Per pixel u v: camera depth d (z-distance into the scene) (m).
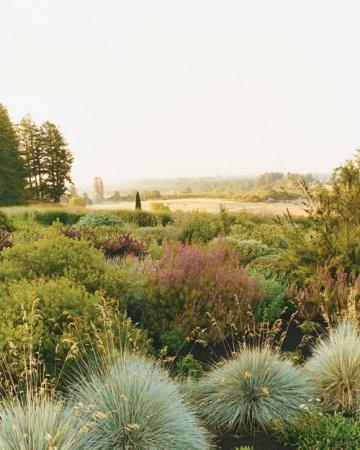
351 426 3.76
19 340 4.38
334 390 4.46
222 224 17.55
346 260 7.53
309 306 6.89
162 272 6.67
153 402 3.68
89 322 4.92
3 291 5.45
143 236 16.05
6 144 50.16
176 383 4.57
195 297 6.09
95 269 6.50
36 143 59.12
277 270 8.30
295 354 5.56
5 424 3.25
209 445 3.68
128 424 3.44
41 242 6.73
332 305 6.75
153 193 122.12
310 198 8.07
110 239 11.95
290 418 4.09
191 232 16.41
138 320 6.37
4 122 50.53
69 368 4.49
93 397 3.73
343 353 4.64
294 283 7.35
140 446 3.43
